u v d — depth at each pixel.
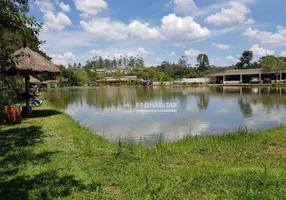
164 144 5.61
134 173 3.81
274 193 2.92
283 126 7.35
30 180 3.54
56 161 4.38
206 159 4.52
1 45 8.07
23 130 7.13
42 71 9.59
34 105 14.20
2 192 3.18
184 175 3.57
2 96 10.05
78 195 3.12
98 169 4.03
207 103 16.23
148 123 9.69
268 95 20.94
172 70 74.38
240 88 33.88
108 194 3.14
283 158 4.38
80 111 13.96
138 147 5.34
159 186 3.26
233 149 5.05
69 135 6.55
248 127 8.66
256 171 3.62
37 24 6.82
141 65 105.06
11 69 9.09
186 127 8.87
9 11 6.11
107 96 25.50
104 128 8.91
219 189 3.13
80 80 65.44
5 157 4.58
